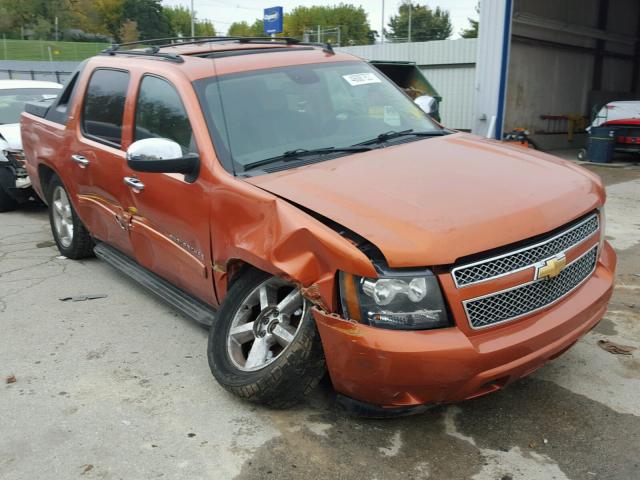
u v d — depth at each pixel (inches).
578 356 155.8
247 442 124.8
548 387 141.2
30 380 152.2
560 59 787.4
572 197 127.0
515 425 127.3
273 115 154.6
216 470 116.8
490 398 137.2
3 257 255.8
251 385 127.6
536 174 134.8
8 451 124.2
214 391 144.7
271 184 130.4
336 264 110.5
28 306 200.5
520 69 723.4
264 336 133.9
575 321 120.8
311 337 119.6
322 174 132.3
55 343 172.9
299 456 119.8
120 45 214.8
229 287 144.0
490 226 111.2
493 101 521.0
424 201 117.4
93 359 162.6
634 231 282.7
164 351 166.2
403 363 105.3
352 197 120.0
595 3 832.9
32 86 398.9
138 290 213.3
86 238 236.2
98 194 196.9
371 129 162.2
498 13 502.6
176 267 162.6
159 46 196.4
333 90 168.7
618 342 163.8
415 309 106.8
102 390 146.5
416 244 106.4
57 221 248.2
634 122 556.1
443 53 902.4
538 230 114.5
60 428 131.4
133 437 127.6
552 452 118.6
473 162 139.6
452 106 912.9
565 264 119.6
